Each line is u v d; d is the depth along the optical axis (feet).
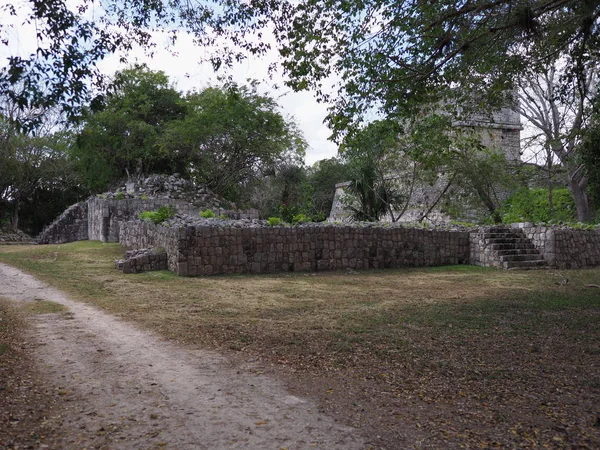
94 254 59.47
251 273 49.65
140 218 63.82
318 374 17.07
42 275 44.68
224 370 17.43
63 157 121.08
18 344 20.65
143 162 106.42
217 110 96.68
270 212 120.88
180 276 45.73
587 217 75.72
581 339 22.43
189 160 108.37
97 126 88.58
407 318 27.43
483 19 30.71
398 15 30.71
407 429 12.39
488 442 11.57
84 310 29.43
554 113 69.92
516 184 84.89
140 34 29.48
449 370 17.62
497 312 29.48
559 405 14.07
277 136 101.81
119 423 12.59
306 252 52.85
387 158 81.61
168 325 25.31
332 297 35.88
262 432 12.16
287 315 28.63
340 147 33.94
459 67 32.83
